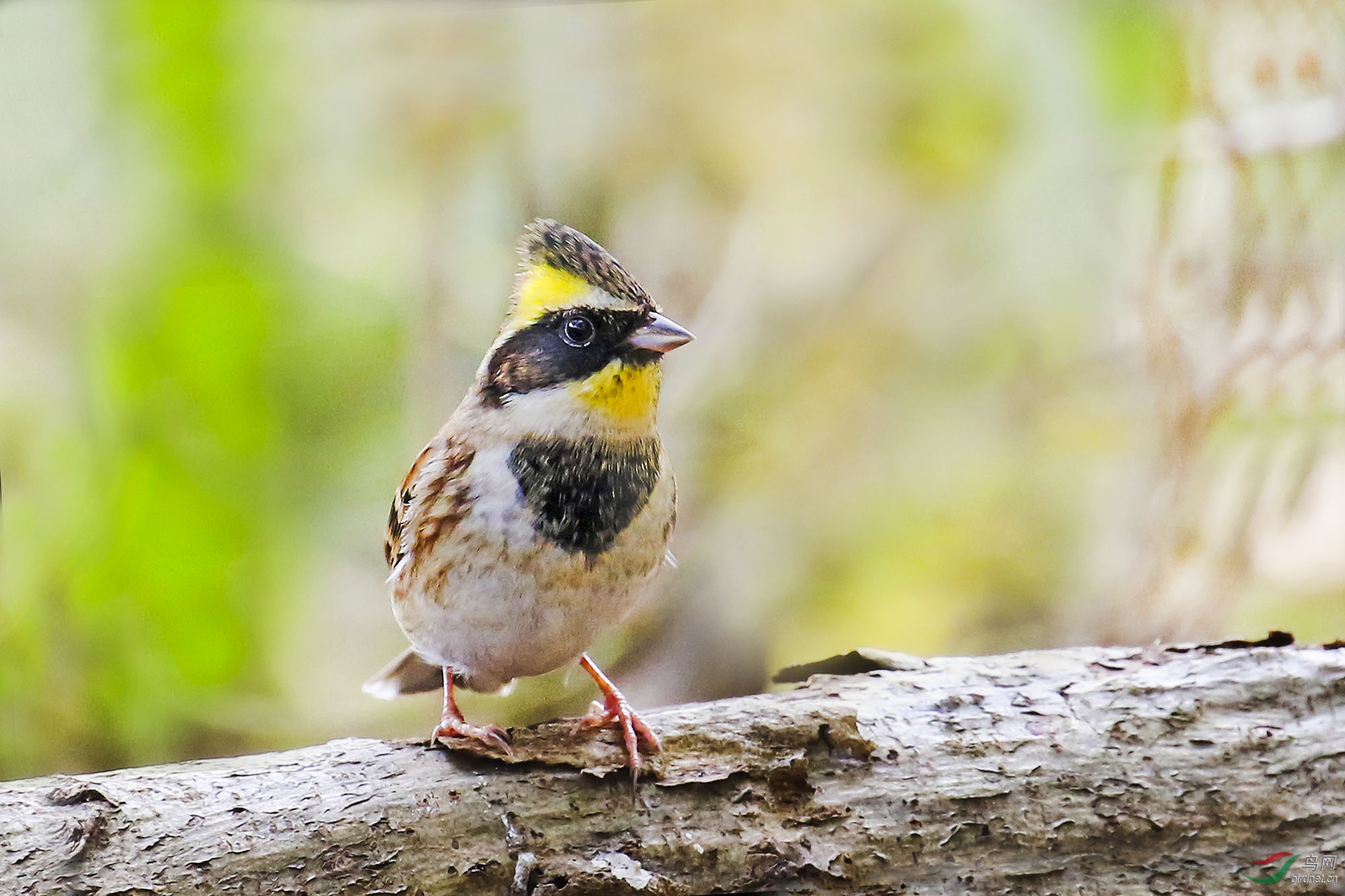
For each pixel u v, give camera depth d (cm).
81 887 582
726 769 658
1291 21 1141
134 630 1226
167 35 1270
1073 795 664
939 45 1353
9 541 1219
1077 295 1423
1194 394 1163
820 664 757
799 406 1445
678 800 650
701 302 1416
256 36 1297
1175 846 660
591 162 1340
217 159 1292
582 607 719
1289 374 1168
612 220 1353
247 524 1275
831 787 662
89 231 1309
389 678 873
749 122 1348
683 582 1418
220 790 621
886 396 1458
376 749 659
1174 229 1200
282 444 1312
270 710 1285
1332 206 1144
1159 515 1198
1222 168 1180
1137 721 683
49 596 1210
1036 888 655
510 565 702
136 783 618
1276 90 1152
